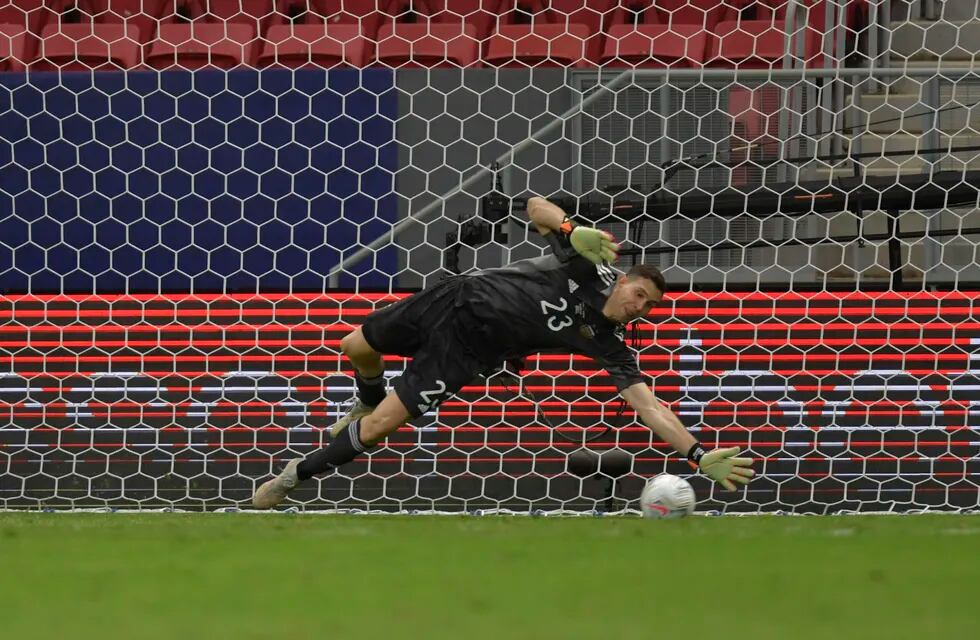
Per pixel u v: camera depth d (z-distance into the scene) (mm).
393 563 10117
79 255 24891
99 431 23000
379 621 7703
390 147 25266
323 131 25078
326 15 32781
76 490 23000
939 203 25234
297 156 25031
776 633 7352
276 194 25031
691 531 12984
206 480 23000
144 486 22984
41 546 11383
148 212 24953
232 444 23000
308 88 25031
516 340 17016
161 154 24906
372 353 17828
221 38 31391
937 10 32156
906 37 32062
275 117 24969
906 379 22953
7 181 24875
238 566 9961
